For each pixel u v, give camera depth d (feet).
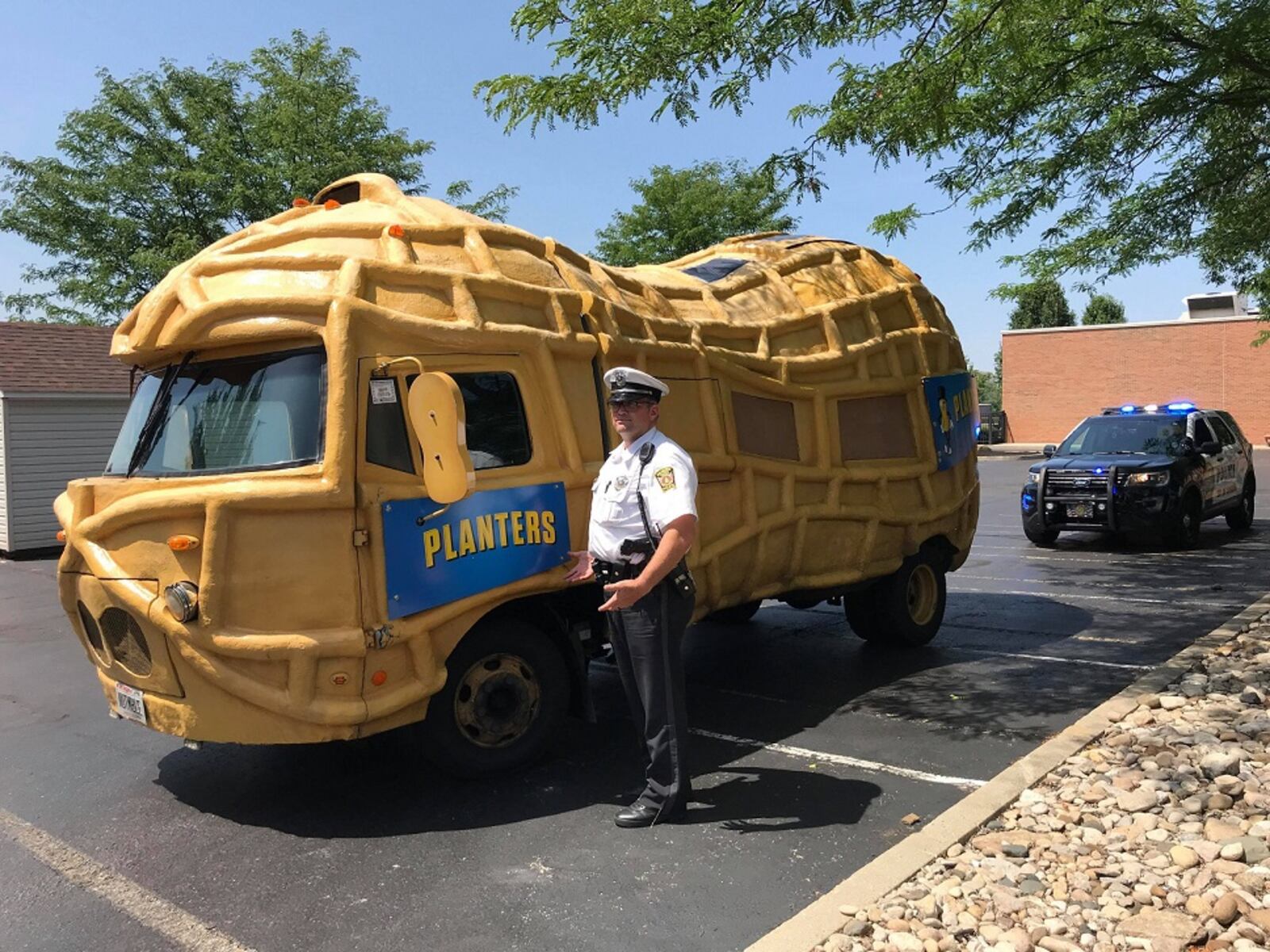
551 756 19.03
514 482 16.96
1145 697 19.74
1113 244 30.35
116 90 95.25
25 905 13.70
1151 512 42.50
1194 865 12.93
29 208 95.14
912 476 25.72
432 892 13.62
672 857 14.42
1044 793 15.57
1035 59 23.45
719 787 17.17
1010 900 12.25
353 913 13.14
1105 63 23.56
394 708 15.57
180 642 14.88
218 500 14.61
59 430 58.13
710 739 19.90
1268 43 22.07
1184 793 15.17
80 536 16.03
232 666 14.92
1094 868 13.04
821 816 15.74
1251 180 27.53
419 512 15.72
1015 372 135.54
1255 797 14.65
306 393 15.46
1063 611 31.45
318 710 14.99
